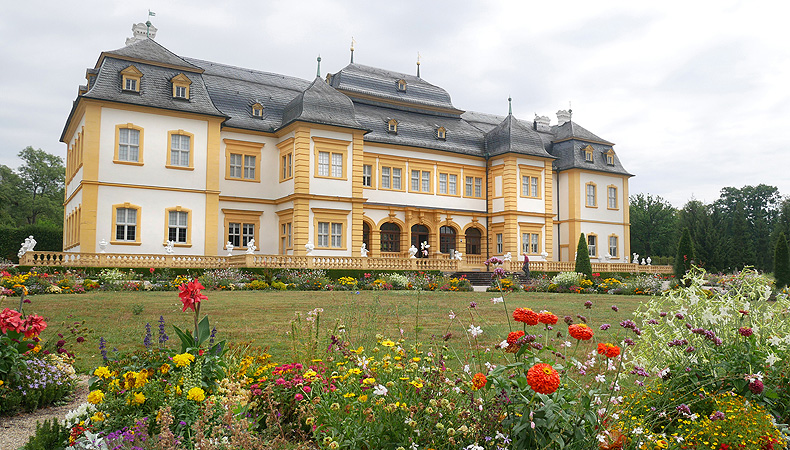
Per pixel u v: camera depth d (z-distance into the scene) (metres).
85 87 33.44
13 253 45.81
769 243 57.78
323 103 34.41
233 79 37.50
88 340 11.28
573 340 10.27
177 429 4.85
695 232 53.84
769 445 4.54
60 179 74.75
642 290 29.47
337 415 4.92
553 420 4.27
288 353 9.50
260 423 5.48
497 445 4.36
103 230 28.58
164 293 22.11
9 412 6.58
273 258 29.50
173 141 30.92
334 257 31.08
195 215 31.12
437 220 41.28
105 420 4.88
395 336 11.49
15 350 6.70
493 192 43.75
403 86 43.97
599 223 47.06
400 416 4.63
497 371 4.59
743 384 5.52
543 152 43.97
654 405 5.32
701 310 6.58
